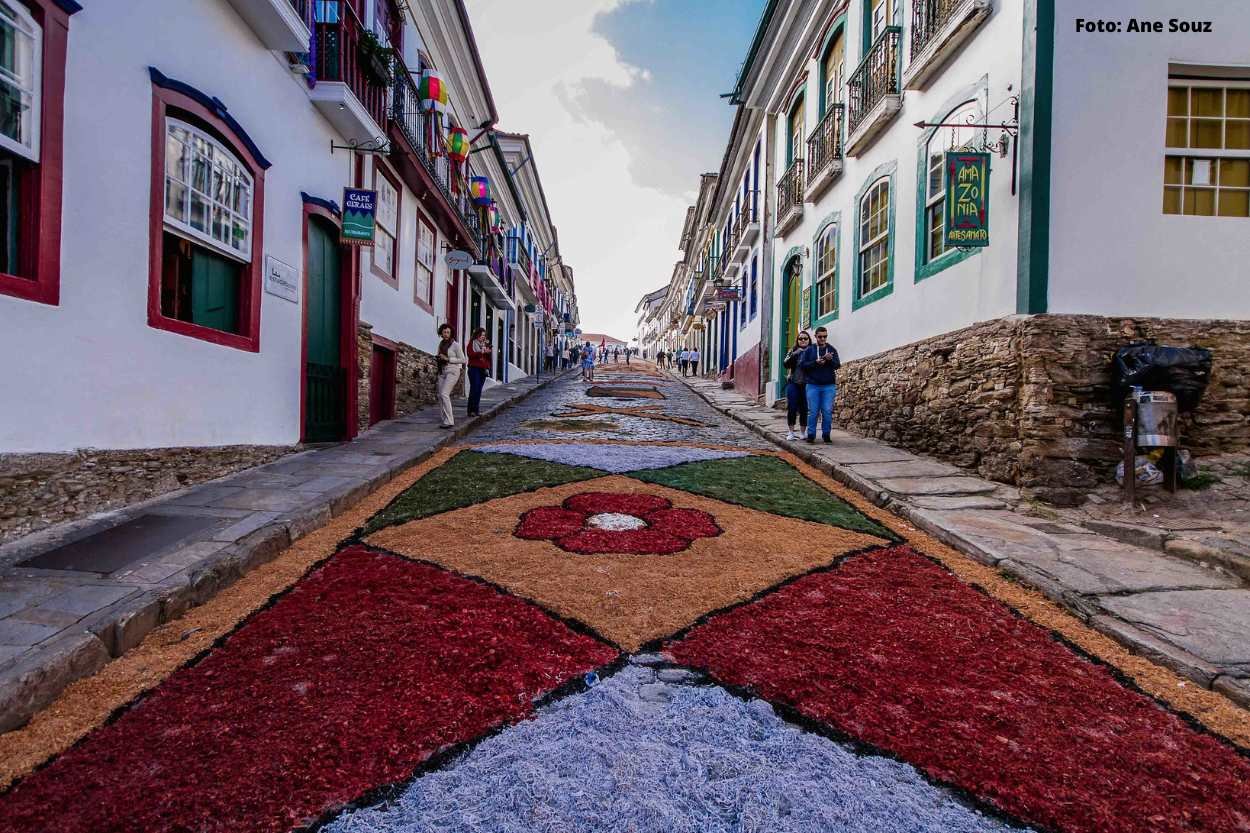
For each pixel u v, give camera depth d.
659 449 8.11
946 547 4.50
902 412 8.09
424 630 2.96
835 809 1.85
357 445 7.67
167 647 2.83
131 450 4.60
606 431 9.85
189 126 5.23
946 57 7.23
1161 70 5.84
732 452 8.09
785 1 12.27
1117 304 5.81
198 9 5.30
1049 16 5.81
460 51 13.32
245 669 2.63
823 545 4.39
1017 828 1.81
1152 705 2.51
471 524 4.68
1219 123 5.98
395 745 2.13
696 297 30.22
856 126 9.40
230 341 5.82
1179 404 5.44
